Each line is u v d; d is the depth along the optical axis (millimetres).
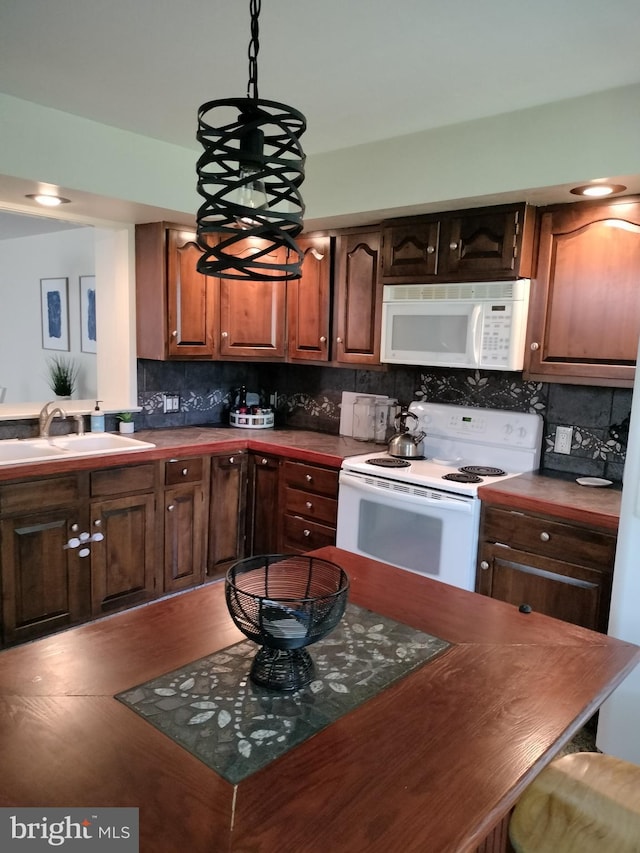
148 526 3174
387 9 1722
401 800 915
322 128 2725
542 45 1918
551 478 2828
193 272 3461
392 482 2871
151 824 853
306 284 3518
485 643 1429
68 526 2848
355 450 3359
